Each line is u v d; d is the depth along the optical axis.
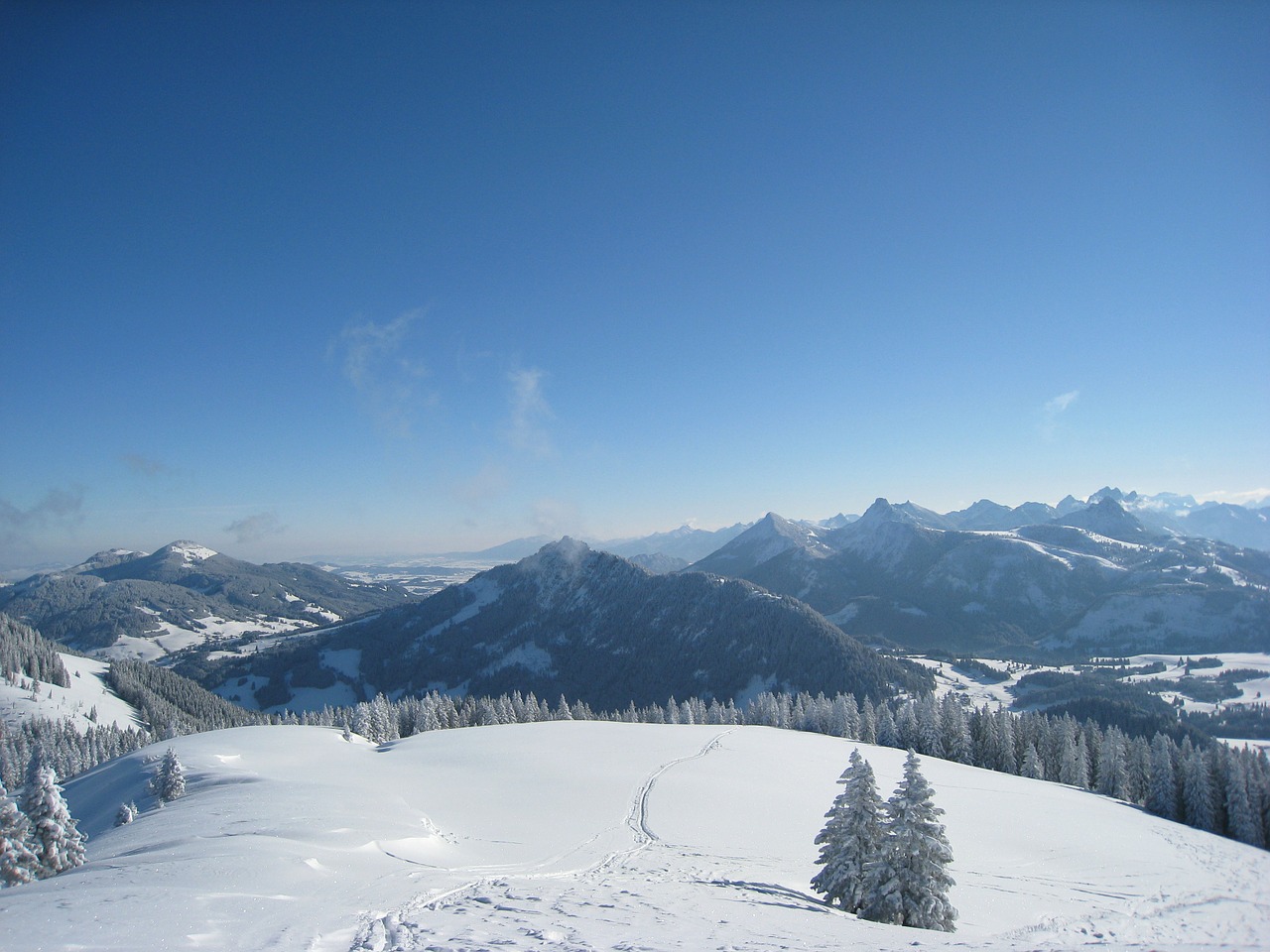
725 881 30.66
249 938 14.87
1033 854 48.53
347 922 16.95
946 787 68.50
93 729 144.75
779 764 69.94
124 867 21.36
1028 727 105.12
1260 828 69.19
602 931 17.52
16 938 13.46
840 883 29.47
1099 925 33.78
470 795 48.34
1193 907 39.59
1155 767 80.19
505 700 130.75
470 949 14.63
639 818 45.12
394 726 114.44
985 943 20.70
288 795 38.84
